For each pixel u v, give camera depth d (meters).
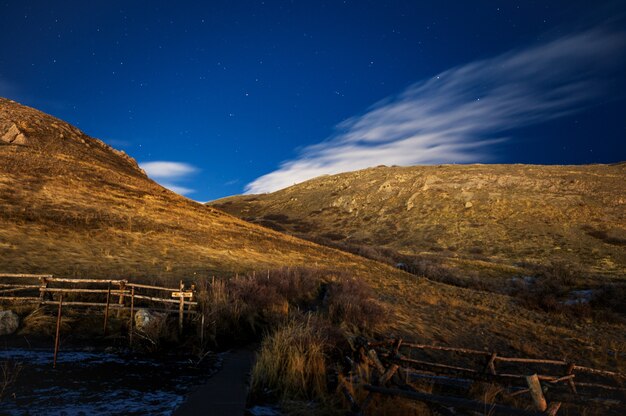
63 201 31.11
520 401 8.60
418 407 7.12
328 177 141.38
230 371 7.60
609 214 75.75
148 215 34.06
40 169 39.09
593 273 50.97
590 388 11.37
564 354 15.52
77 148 54.50
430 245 73.38
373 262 37.91
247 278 16.50
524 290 36.75
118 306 9.97
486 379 6.93
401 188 106.44
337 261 33.25
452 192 96.00
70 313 9.82
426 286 29.95
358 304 14.95
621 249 62.28
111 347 8.40
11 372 6.43
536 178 97.94
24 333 8.62
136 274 15.68
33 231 21.11
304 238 53.06
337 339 9.51
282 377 7.13
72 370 6.80
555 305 28.16
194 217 39.16
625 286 35.09
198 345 9.10
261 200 134.88
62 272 14.65
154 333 8.79
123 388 6.17
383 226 87.88
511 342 16.17
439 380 9.00
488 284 39.72
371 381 7.34
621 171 102.88
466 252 68.19
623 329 23.92
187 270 18.73
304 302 15.94
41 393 5.67
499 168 115.00
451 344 14.38
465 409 7.51
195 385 6.61
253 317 11.37
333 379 7.51
